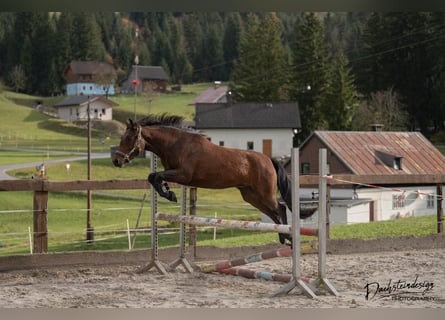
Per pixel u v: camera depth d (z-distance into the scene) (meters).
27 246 21.83
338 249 10.91
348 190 28.62
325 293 7.48
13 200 34.50
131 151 8.23
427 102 63.09
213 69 119.06
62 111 84.69
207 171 8.18
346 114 61.06
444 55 60.47
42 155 54.16
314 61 62.91
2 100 89.31
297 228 7.43
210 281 8.41
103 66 105.62
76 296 7.29
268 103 58.44
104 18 123.50
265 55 69.44
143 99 95.12
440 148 54.81
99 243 20.14
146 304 6.90
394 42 64.25
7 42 108.50
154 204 9.02
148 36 126.38
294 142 61.34
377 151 32.53
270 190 8.53
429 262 9.84
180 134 8.32
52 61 104.69
